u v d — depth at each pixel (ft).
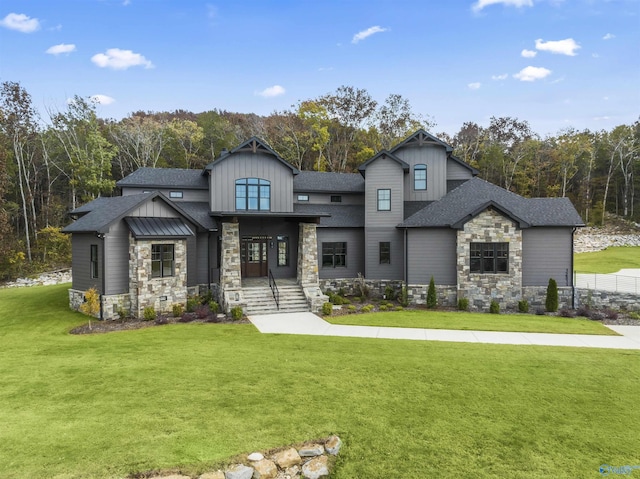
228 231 64.34
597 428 24.20
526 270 66.59
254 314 60.29
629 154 186.70
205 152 190.19
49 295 74.79
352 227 78.79
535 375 32.89
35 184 142.72
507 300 64.03
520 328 50.26
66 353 39.19
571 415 25.81
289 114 175.52
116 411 25.27
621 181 191.72
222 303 63.52
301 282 69.05
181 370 33.47
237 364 35.29
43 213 137.80
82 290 62.95
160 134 171.22
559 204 69.31
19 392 28.58
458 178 83.51
